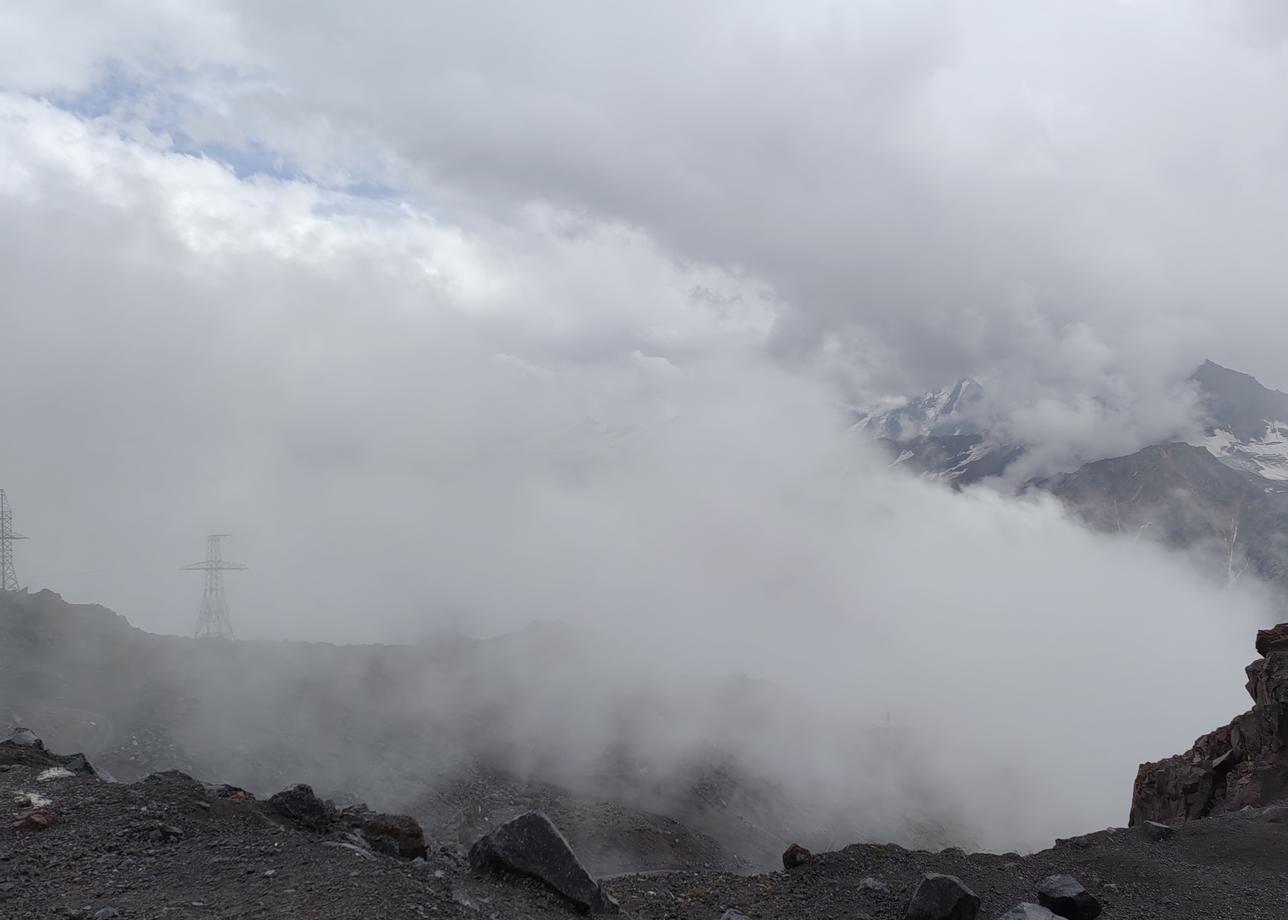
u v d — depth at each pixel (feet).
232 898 51.01
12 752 81.76
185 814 67.21
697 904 80.38
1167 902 81.71
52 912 48.39
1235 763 160.76
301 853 59.26
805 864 91.04
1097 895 83.25
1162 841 105.91
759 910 78.02
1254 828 106.52
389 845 71.41
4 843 59.41
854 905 77.82
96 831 62.08
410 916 50.16
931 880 73.46
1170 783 162.71
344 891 52.13
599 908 66.28
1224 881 87.97
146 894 51.52
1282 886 86.48
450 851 79.00
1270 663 155.94
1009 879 85.61
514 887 63.93
